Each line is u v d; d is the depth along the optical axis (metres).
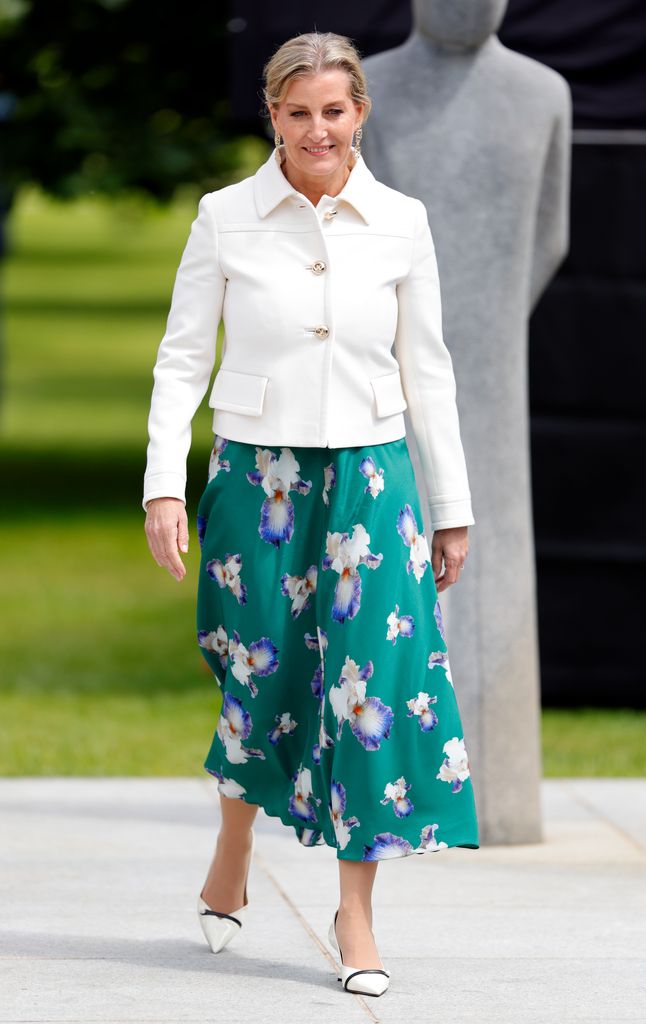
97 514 49.22
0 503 51.12
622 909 14.80
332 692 11.98
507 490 17.31
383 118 17.11
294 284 12.09
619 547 25.45
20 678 28.92
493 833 17.30
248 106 24.75
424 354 12.57
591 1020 11.64
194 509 48.62
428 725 12.11
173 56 47.94
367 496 12.08
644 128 24.56
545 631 25.70
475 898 15.20
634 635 25.62
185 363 12.40
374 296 12.14
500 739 17.34
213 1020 11.52
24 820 18.06
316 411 12.02
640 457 25.31
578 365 25.22
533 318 25.23
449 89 17.06
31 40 48.16
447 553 12.74
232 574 12.34
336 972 12.73
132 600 37.00
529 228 17.14
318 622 12.15
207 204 12.35
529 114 17.02
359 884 12.24
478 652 17.30
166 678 29.22
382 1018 11.62
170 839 17.25
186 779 20.39
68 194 49.25
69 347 112.81
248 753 12.51
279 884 15.53
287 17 24.41
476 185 17.00
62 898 14.88
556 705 26.39
